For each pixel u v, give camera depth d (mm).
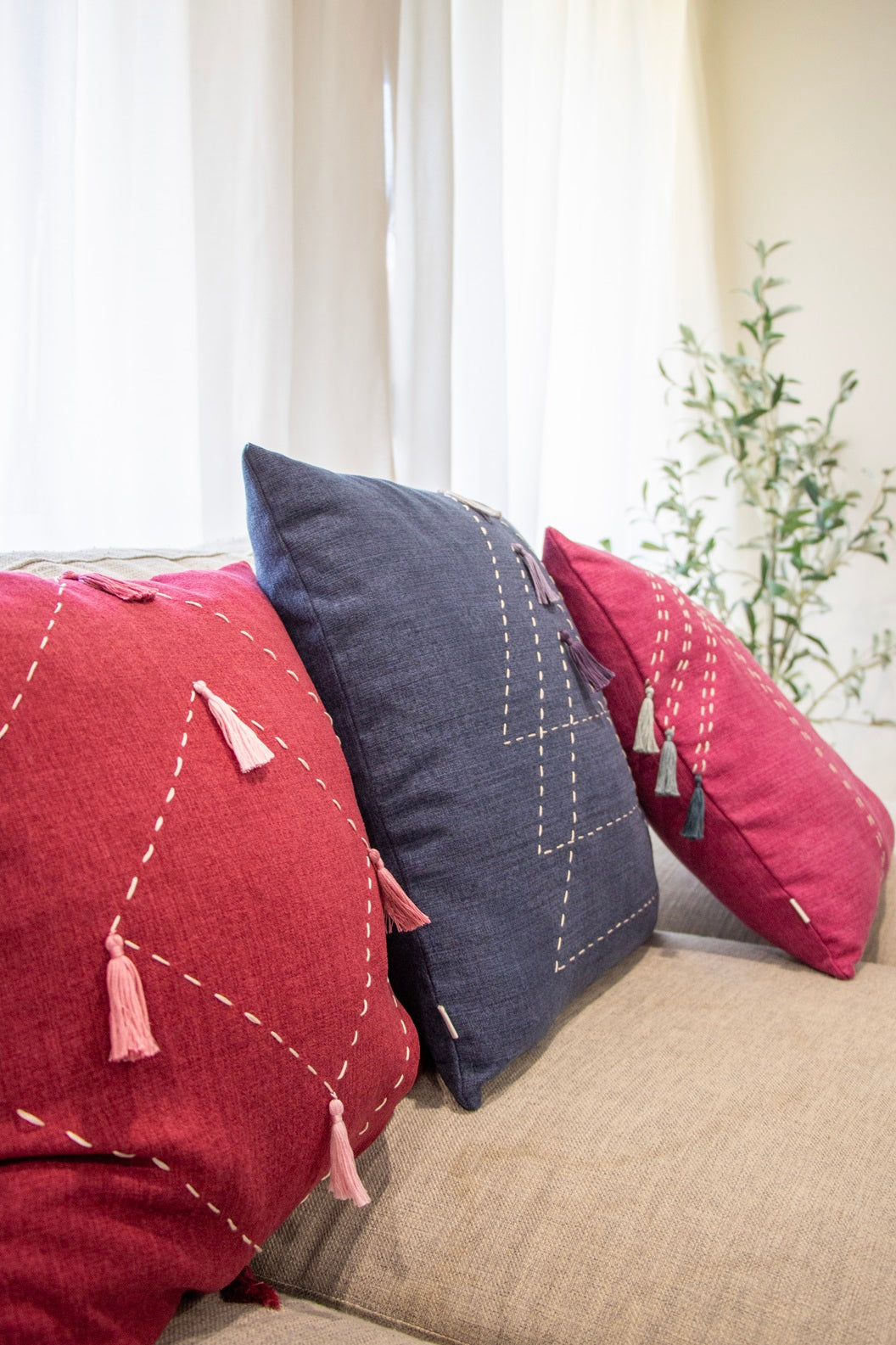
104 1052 478
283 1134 543
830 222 2514
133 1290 484
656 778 978
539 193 1806
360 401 1334
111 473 1040
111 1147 478
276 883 561
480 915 751
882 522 2527
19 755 493
